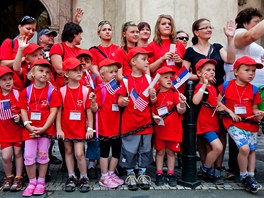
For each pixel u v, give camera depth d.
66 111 3.81
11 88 3.83
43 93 3.76
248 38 4.03
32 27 4.09
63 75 4.16
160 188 3.88
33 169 3.72
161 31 4.57
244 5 9.91
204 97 4.05
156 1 7.79
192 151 3.96
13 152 4.23
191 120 3.97
